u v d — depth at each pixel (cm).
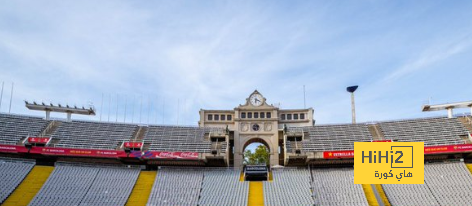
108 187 7725
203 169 8550
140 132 9381
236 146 9319
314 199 7400
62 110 9412
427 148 8006
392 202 7150
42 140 8356
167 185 7962
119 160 8662
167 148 8825
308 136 9212
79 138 8844
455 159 8375
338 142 8962
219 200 7488
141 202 7400
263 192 7712
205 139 9206
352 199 7288
